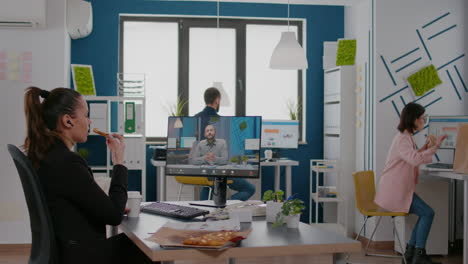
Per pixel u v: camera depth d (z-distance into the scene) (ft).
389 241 16.67
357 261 14.75
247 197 16.55
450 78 17.07
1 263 14.64
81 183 6.28
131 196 8.07
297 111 21.09
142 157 17.88
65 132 6.67
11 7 15.56
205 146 9.34
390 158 14.24
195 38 20.86
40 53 16.43
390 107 16.65
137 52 20.62
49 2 16.48
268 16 20.63
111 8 19.81
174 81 20.81
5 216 16.24
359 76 17.97
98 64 19.71
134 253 7.67
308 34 20.80
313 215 20.95
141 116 17.97
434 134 16.15
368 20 17.22
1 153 16.19
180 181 17.10
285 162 18.33
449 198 16.80
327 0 18.95
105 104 17.75
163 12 20.13
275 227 7.25
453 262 14.98
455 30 17.11
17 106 16.26
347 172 18.38
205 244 5.81
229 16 20.51
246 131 9.09
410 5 16.81
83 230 6.36
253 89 21.17
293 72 21.30
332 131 19.52
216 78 20.95
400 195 13.88
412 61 16.81
